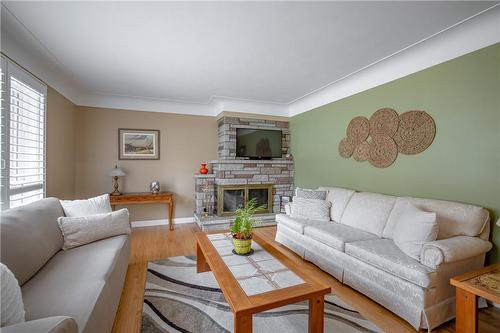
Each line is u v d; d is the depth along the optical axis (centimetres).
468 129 220
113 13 191
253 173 466
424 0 176
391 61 281
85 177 412
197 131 486
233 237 207
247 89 388
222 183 444
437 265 167
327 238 251
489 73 205
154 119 456
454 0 176
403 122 277
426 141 254
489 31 203
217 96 426
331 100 389
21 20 199
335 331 168
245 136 464
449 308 174
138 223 446
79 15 193
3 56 211
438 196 244
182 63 288
